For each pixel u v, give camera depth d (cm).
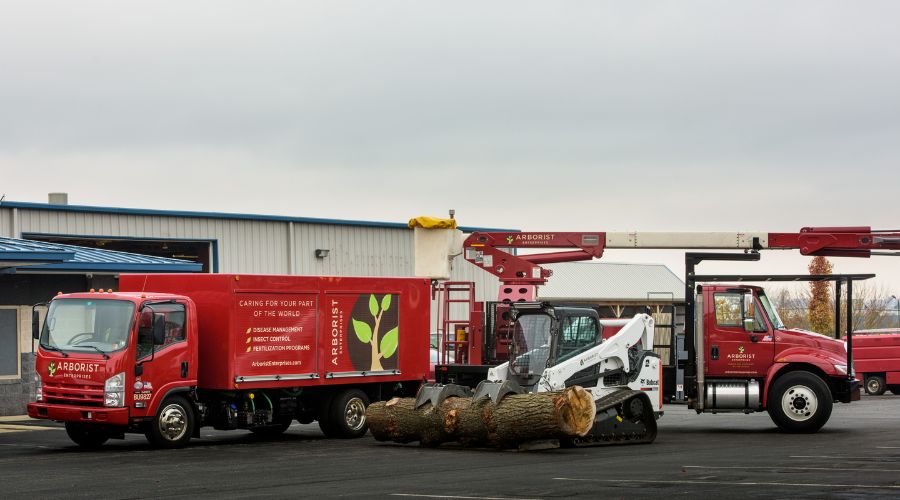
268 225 3781
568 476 1316
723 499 1060
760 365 2069
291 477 1351
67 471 1441
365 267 4106
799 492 1100
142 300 1761
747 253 2133
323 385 1998
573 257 2308
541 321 1858
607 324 2258
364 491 1194
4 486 1281
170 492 1212
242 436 2086
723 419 2531
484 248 2278
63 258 2327
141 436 2088
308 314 1959
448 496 1132
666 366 2123
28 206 3125
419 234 2273
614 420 1812
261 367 1880
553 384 1800
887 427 2200
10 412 2495
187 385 1809
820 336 2080
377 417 1855
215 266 3600
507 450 1728
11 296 2558
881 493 1080
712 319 2084
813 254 2222
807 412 2038
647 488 1165
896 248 2188
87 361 1748
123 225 3369
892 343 3828
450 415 1739
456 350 2198
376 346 2080
